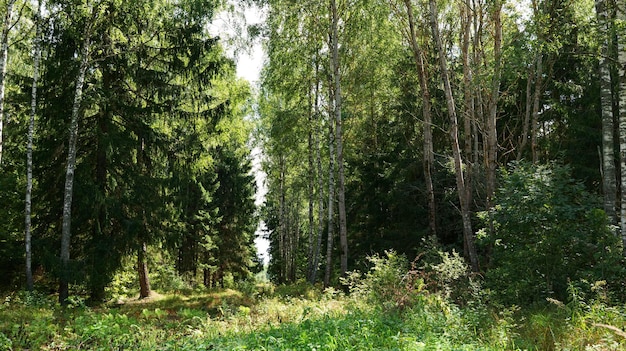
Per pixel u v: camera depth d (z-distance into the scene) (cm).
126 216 1712
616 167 1997
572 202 1112
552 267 1050
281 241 3788
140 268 1989
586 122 2027
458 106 2272
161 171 1861
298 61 2238
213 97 1820
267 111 2812
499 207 1138
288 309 1270
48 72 1584
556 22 1366
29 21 1672
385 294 1085
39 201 1692
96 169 1738
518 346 688
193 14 1689
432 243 1802
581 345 627
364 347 653
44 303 1398
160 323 1209
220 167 3584
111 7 1606
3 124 1708
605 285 916
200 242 3133
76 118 1530
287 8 2125
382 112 2738
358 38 2189
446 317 830
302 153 2873
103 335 942
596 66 1962
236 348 676
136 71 1684
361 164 2717
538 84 1653
